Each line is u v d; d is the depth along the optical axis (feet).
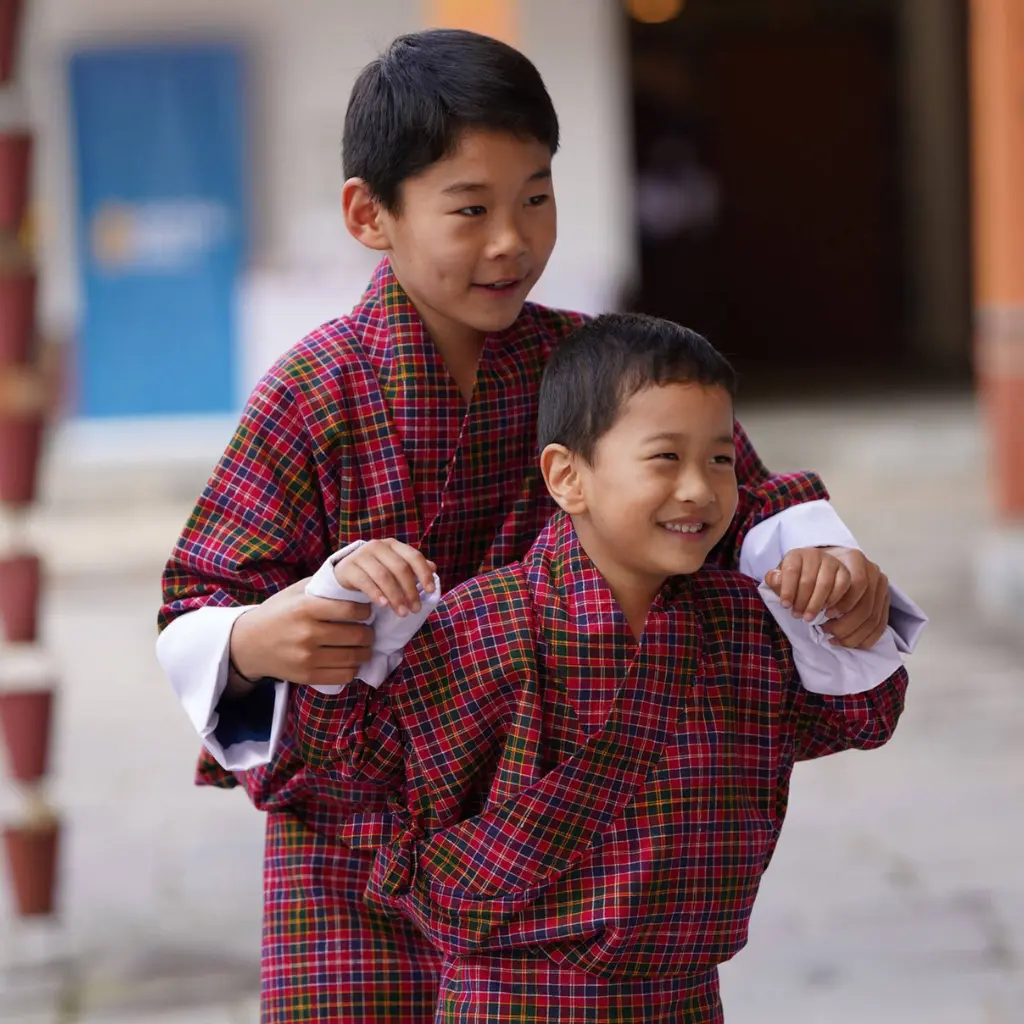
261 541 20.34
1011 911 42.16
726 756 19.29
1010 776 53.47
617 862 18.80
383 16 116.47
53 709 40.98
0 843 47.67
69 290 118.73
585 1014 18.88
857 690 19.72
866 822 49.55
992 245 75.92
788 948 40.29
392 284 20.97
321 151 117.19
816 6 177.47
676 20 177.88
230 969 40.22
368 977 21.29
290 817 21.81
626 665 19.07
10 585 40.91
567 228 115.44
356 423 20.67
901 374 160.56
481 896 18.99
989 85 74.38
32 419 40.45
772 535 20.79
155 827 51.21
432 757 19.20
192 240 118.42
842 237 184.55
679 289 184.44
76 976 39.91
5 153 39.63
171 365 119.75
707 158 183.11
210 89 116.88
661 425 18.39
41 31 115.85
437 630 19.15
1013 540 76.64
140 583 89.15
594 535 19.34
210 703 19.49
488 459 21.12
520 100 19.42
